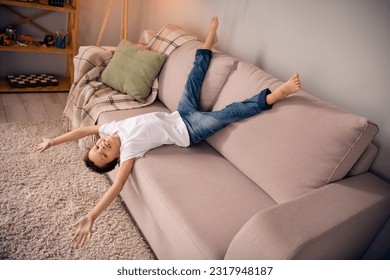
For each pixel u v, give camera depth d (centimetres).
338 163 129
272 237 97
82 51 223
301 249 95
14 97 261
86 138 195
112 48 233
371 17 144
